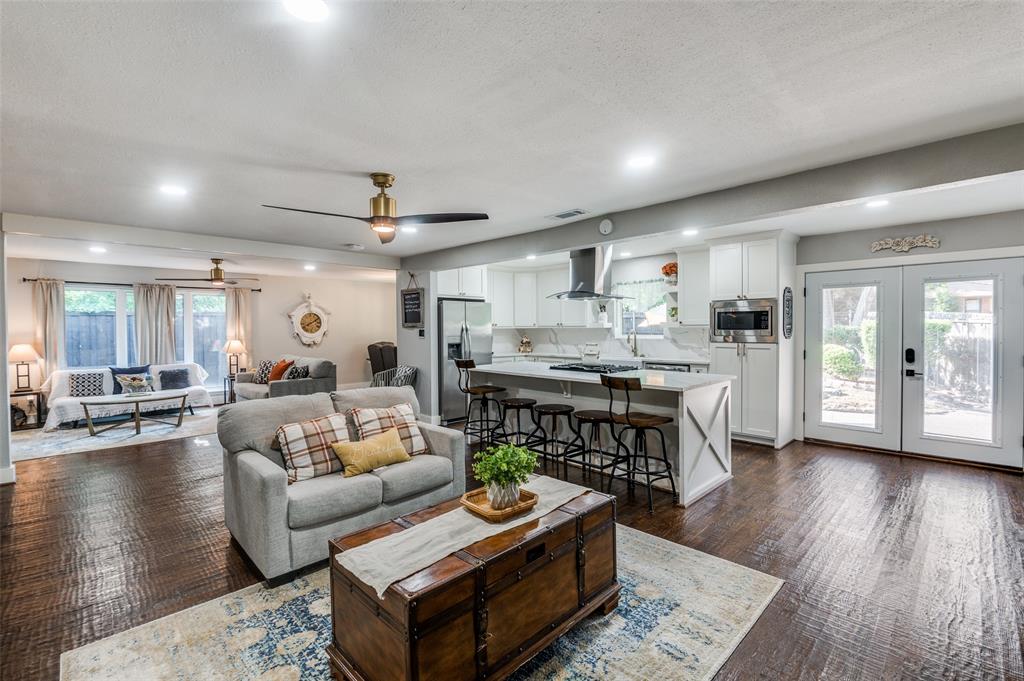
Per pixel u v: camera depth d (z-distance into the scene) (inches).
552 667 75.0
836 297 205.9
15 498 150.5
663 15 59.5
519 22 60.4
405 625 59.8
